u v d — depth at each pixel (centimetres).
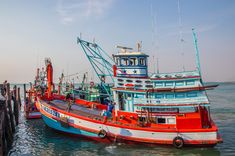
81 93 3409
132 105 2200
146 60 2412
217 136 1977
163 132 1981
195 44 2011
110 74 2573
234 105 5941
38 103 2891
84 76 3709
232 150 2080
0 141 1706
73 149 2127
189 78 1984
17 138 2619
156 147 2017
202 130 1906
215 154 1953
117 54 2380
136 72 2352
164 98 2070
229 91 14012
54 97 3156
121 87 2227
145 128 2027
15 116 3341
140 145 2062
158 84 2102
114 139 2127
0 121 1828
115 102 2266
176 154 1920
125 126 2088
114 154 1959
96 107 2828
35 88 3997
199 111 1945
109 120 2238
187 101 1978
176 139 1939
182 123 1961
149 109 2139
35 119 3756
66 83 3897
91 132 2205
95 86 3167
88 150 2081
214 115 4291
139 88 2153
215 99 8006
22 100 7738
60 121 2364
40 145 2314
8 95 2891
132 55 2348
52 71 3108
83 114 2456
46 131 2864
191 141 1931
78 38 2497
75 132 2312
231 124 3369
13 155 2072
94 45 2581
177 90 2005
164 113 2086
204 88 1944
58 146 2227
